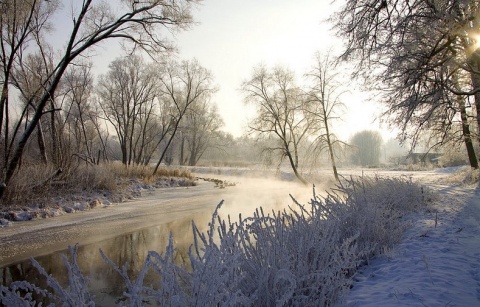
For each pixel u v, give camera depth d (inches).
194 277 113.1
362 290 177.5
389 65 402.3
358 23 362.3
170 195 813.2
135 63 1561.3
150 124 1931.6
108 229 465.1
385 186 423.8
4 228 441.4
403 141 471.2
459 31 338.6
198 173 1888.5
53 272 305.6
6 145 551.2
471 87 510.9
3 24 566.9
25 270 311.3
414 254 231.6
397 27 356.8
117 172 961.5
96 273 303.9
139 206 642.8
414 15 344.8
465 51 390.0
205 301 109.0
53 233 431.5
